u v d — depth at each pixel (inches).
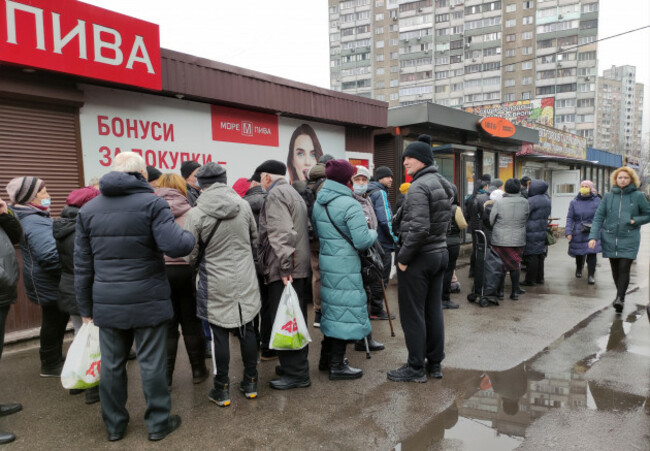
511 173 528.7
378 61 3521.2
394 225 147.3
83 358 106.8
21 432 108.3
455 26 3193.9
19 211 129.6
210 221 114.3
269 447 99.5
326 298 133.6
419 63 3319.4
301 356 130.9
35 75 171.6
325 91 291.7
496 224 232.7
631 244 202.8
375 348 162.6
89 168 193.9
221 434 105.6
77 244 101.4
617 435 101.8
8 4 150.9
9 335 171.6
